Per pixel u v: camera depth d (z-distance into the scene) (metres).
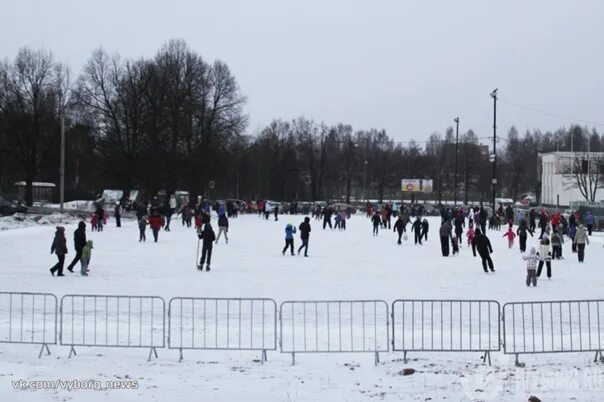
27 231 46.06
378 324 16.06
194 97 75.38
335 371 12.14
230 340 14.45
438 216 88.56
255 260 31.58
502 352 13.61
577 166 99.62
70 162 89.06
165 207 60.28
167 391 10.64
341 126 162.25
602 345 13.91
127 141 71.94
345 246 40.44
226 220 41.06
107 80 72.69
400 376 11.68
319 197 132.75
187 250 35.62
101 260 30.62
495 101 65.50
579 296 21.44
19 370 11.88
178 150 73.25
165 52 76.94
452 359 13.11
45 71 75.12
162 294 21.00
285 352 12.88
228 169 83.19
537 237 48.62
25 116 73.00
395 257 33.84
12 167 82.38
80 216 59.91
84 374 11.70
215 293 21.39
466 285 23.86
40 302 18.83
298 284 23.67
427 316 17.20
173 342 14.26
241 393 10.55
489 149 159.62
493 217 61.50
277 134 130.75
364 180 132.38
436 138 168.25
